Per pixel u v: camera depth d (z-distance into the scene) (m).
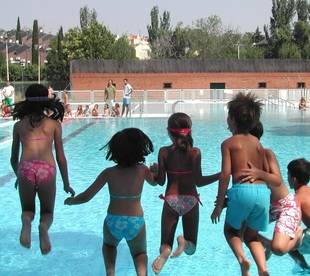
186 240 3.49
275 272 3.76
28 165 3.50
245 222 3.28
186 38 58.69
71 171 8.14
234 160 3.25
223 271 3.81
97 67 34.31
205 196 6.21
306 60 36.12
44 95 3.69
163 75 34.56
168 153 3.50
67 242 4.50
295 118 18.22
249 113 3.29
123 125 15.73
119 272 3.79
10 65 52.44
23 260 4.05
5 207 5.84
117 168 3.24
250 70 35.22
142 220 3.21
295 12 57.25
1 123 16.02
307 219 3.56
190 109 22.80
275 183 3.23
